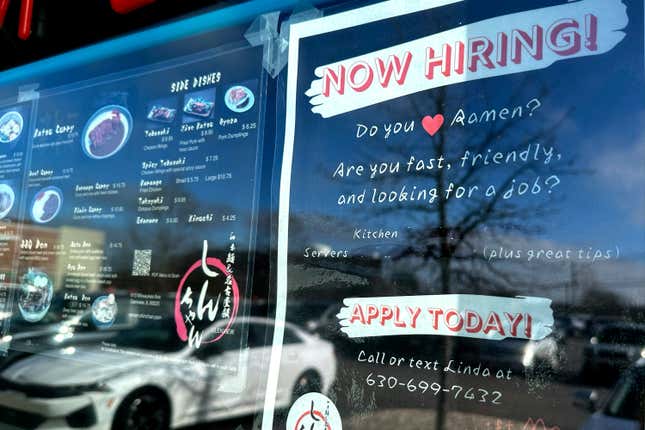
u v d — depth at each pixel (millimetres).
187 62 2238
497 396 1464
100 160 2428
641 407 1296
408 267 1636
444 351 1551
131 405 2145
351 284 1723
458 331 1538
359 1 1834
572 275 1409
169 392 2061
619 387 1325
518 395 1438
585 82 1453
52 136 2621
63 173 2545
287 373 1802
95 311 2314
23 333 2525
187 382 2023
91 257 2367
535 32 1532
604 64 1435
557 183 1456
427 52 1691
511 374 1453
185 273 2100
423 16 1710
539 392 1412
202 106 2168
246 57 2084
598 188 1405
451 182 1604
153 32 2355
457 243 1571
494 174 1545
